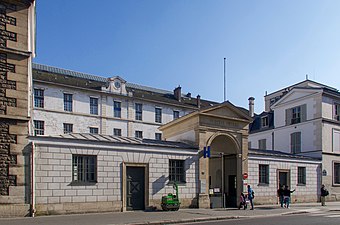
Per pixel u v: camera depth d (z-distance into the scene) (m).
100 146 18.28
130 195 19.23
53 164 16.78
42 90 37.47
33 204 15.96
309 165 29.53
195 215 17.47
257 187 25.39
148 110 45.50
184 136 23.88
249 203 24.38
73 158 17.52
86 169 17.89
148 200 19.62
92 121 40.50
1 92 15.88
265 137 38.34
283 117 35.72
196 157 22.08
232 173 25.45
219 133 23.42
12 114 15.96
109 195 18.31
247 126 25.12
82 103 40.06
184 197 21.14
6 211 15.39
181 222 15.55
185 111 49.22
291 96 34.91
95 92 41.09
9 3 16.50
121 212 18.25
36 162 16.36
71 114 39.00
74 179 17.44
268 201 25.86
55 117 37.81
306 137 32.53
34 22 18.48
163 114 46.84
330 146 31.52
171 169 20.97
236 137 24.34
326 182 30.55
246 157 24.64
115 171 18.66
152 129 45.31
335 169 31.69
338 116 32.81
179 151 21.28
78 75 46.94
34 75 37.84
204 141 22.56
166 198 19.48
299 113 33.84
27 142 16.20
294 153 33.62
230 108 23.95
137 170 19.67
